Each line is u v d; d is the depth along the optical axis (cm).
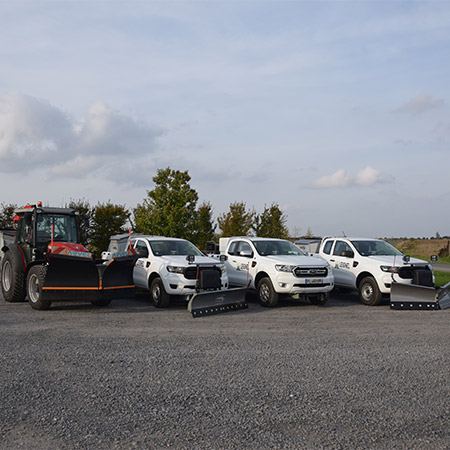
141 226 2450
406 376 631
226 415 489
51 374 620
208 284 1244
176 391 562
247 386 583
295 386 585
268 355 737
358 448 417
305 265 1290
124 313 1156
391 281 1313
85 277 1149
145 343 809
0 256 1535
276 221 3025
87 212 2847
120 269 1187
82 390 560
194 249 1443
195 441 427
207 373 636
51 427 454
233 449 412
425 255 5544
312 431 452
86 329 929
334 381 607
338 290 1622
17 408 500
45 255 1241
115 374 625
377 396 552
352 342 838
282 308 1291
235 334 902
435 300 1267
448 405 525
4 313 1116
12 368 643
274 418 482
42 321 1014
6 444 416
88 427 455
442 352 766
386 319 1100
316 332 930
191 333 905
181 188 2498
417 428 461
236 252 1499
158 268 1286
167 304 1276
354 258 1442
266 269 1323
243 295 1258
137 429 452
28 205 1334
